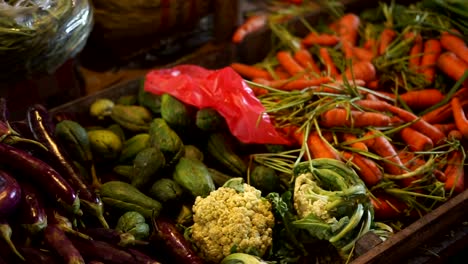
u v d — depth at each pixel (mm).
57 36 1834
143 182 1686
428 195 1757
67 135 1727
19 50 1767
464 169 1931
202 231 1568
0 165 1426
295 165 1706
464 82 2078
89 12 1994
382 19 2584
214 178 1759
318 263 1602
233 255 1482
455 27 2311
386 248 1477
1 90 1927
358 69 2150
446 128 2012
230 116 1828
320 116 1866
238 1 2467
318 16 2584
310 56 2363
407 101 2100
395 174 1804
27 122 1608
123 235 1414
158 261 1414
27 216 1340
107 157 1808
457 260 1975
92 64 2436
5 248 1287
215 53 2307
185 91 1884
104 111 1970
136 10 2199
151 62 2480
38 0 1797
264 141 1829
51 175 1420
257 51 2441
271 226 1583
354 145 1824
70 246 1314
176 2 2244
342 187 1583
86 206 1489
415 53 2273
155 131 1811
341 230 1511
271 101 2035
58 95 2137
